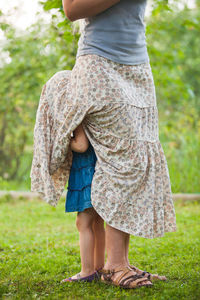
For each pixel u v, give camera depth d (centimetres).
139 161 233
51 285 246
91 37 243
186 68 1127
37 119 255
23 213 582
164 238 399
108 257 242
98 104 234
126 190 233
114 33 240
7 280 254
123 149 233
